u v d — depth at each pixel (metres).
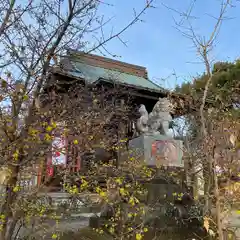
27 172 2.91
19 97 2.57
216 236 3.51
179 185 4.81
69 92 4.30
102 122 4.25
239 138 2.95
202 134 3.21
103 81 7.43
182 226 4.27
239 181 2.93
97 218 4.51
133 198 3.66
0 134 2.52
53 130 2.94
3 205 2.66
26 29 3.01
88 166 4.18
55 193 4.30
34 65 2.76
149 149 5.66
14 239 3.04
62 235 3.86
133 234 3.46
